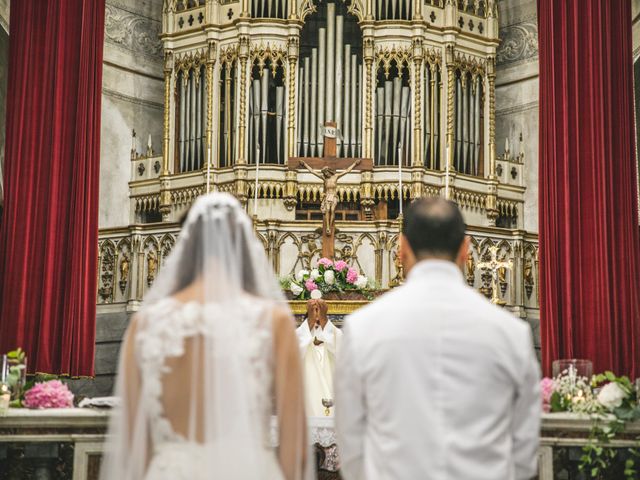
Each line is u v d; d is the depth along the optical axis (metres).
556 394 6.36
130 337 3.43
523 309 13.62
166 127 14.80
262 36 14.51
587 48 9.41
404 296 3.35
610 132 9.33
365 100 14.51
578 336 9.09
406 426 3.18
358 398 3.30
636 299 9.20
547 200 9.37
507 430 3.25
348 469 3.37
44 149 9.71
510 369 3.23
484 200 14.74
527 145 15.30
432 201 3.52
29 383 6.55
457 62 14.84
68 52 9.84
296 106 14.55
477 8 15.29
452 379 3.20
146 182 14.80
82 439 6.10
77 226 9.67
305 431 3.41
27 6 9.82
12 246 9.52
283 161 14.43
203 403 3.27
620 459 6.23
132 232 13.51
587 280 9.11
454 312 3.27
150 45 15.49
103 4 10.05
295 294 10.64
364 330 3.31
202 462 3.22
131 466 3.32
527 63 15.42
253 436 3.27
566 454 6.26
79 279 9.63
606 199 9.23
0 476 6.04
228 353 3.31
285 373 3.40
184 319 3.35
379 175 14.22
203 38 14.78
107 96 14.74
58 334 9.55
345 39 15.07
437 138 14.66
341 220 14.19
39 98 9.76
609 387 6.18
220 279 3.46
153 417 3.30
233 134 14.48
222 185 14.31
